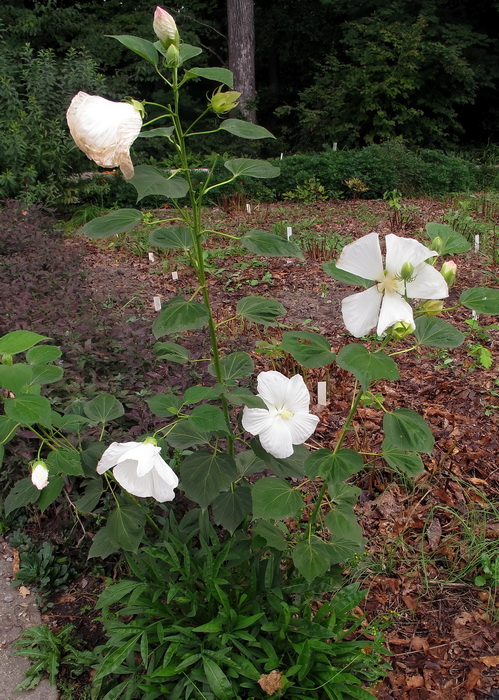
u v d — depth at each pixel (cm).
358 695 181
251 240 162
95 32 1552
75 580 257
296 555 185
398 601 246
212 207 976
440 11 1614
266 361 429
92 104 127
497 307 145
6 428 183
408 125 1460
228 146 1389
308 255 684
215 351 192
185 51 153
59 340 366
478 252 675
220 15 1822
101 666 183
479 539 266
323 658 188
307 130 1538
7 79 913
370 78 1448
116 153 127
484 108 1664
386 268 134
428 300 150
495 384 400
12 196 866
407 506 296
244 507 197
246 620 189
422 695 208
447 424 358
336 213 902
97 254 715
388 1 1591
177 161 1069
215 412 168
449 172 1116
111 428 288
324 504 285
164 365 341
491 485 307
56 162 878
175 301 174
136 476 160
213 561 201
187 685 183
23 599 245
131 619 233
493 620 236
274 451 180
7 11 1454
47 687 211
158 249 709
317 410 379
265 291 588
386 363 137
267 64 1889
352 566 234
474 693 208
